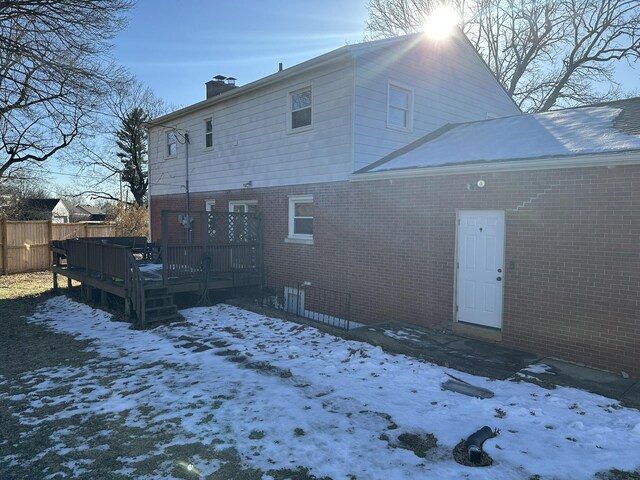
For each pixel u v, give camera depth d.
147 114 35.88
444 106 12.88
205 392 5.75
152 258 16.11
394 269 9.38
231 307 11.30
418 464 3.96
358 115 10.41
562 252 6.80
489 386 5.79
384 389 5.73
